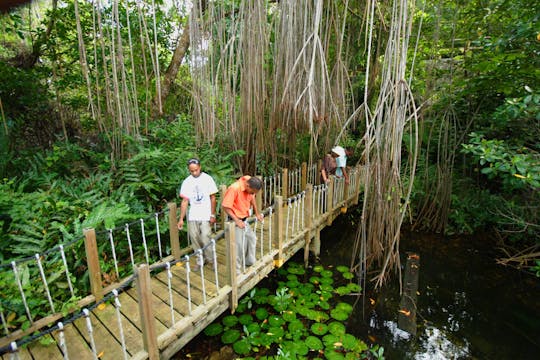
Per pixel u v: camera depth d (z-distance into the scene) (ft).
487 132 19.74
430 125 23.86
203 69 13.62
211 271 11.85
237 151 16.89
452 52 19.89
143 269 7.13
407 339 12.14
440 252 19.97
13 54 19.77
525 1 15.48
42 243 10.54
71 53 18.01
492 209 20.85
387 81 11.23
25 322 8.00
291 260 17.39
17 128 16.90
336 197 20.51
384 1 14.23
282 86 13.87
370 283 15.52
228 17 16.14
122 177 14.75
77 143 17.25
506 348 11.96
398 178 12.55
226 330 11.47
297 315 12.67
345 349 10.89
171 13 18.93
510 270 17.88
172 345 8.38
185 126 20.45
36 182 14.02
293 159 22.17
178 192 15.58
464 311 14.25
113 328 8.76
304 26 11.78
